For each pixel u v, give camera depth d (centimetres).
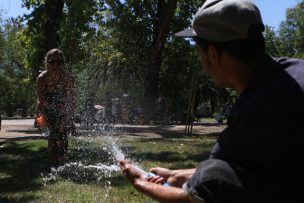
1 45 3906
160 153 869
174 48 2294
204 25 189
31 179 631
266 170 170
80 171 674
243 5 185
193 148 961
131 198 511
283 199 167
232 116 183
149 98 2041
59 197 523
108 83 2028
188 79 2384
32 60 1908
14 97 4572
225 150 178
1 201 513
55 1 1781
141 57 2219
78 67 1880
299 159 169
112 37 2248
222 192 172
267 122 172
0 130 1797
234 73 189
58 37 1817
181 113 2397
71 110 734
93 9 1891
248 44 184
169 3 1969
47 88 718
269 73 184
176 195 210
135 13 2211
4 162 778
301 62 187
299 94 174
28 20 1884
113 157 789
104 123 1546
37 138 1262
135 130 1574
